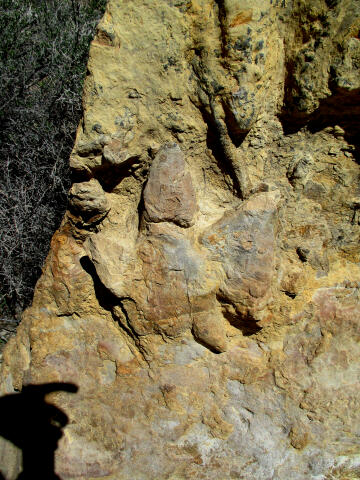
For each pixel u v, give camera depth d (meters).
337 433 1.09
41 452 1.10
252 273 0.96
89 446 1.10
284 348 1.09
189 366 1.08
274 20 0.88
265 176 1.03
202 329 1.02
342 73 0.86
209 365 1.08
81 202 1.00
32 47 2.18
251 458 1.08
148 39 0.90
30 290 1.86
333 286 1.10
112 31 0.89
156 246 0.97
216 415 1.08
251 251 0.95
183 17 0.88
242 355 1.08
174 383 1.08
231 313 1.02
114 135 0.94
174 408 1.08
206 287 0.98
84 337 1.13
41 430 1.12
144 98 0.94
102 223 1.06
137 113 0.95
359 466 1.10
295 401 1.09
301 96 0.91
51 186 1.87
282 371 1.09
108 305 1.10
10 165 2.01
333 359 1.10
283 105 0.96
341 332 1.11
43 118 1.98
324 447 1.09
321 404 1.08
